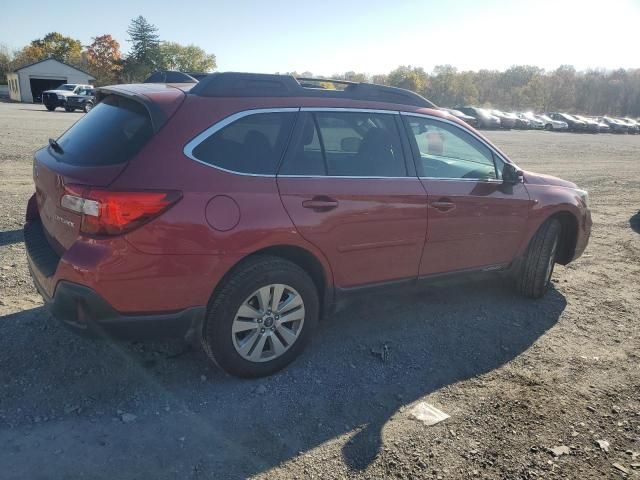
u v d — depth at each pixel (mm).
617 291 5434
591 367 3834
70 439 2748
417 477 2646
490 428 3061
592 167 17812
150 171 2877
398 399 3318
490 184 4379
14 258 5172
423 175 4000
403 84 100125
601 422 3166
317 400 3250
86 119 3541
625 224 8648
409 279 4043
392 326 4324
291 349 3504
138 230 2809
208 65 99062
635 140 41719
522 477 2680
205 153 3064
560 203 4836
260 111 3320
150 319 2969
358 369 3635
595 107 110000
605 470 2754
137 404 3078
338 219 3471
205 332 3205
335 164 3566
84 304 2840
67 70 54938
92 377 3289
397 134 3930
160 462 2641
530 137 36125
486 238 4414
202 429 2912
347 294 3740
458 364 3791
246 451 2762
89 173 2904
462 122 4410
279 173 3303
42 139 15500
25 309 4070
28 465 2547
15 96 54812
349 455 2779
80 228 2855
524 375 3680
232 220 3057
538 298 5043
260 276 3213
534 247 4824
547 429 3072
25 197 7883
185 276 2973
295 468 2664
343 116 3672
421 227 3924
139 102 3125
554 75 115062
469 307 4801
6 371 3262
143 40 80625
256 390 3305
